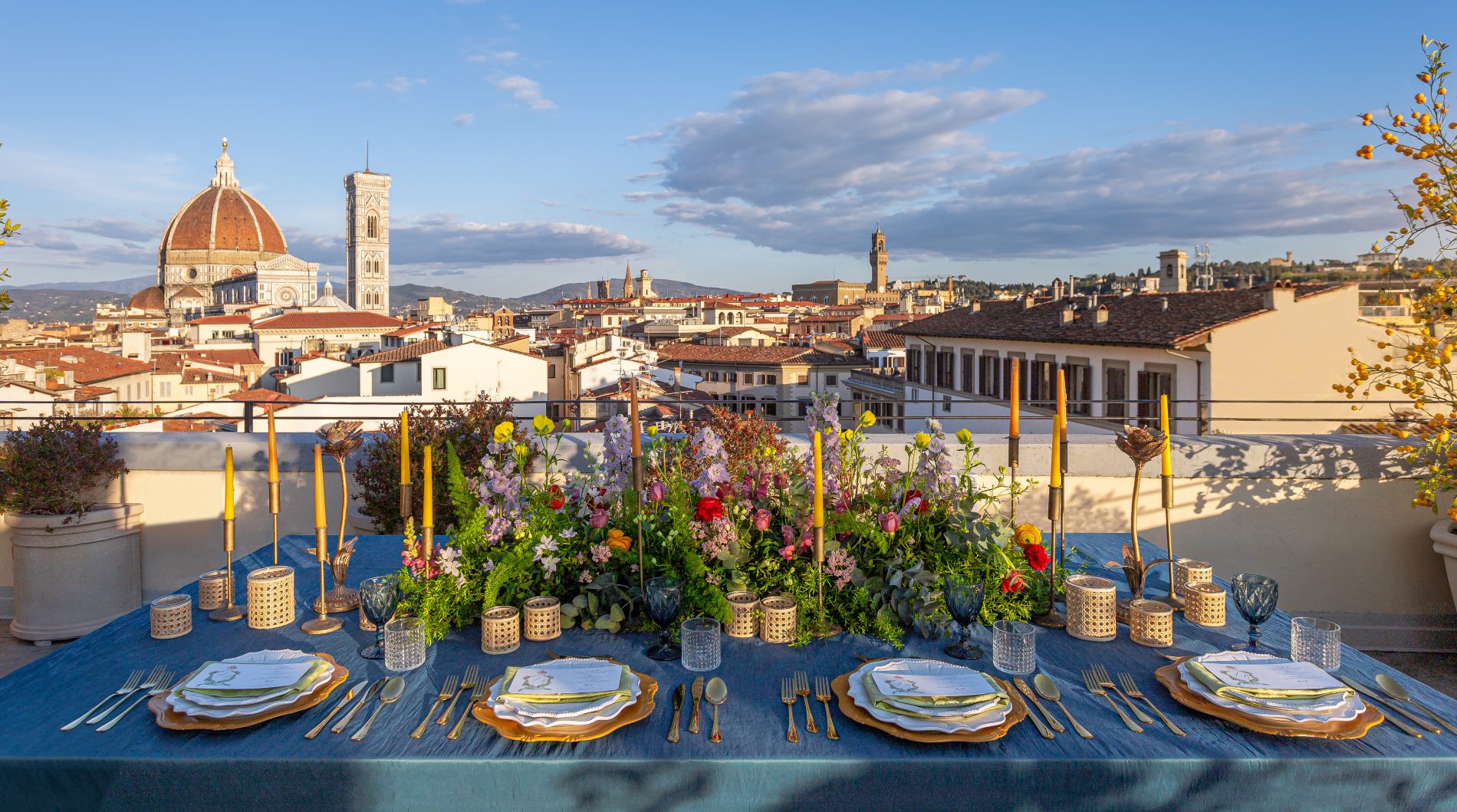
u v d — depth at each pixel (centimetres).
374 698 246
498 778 207
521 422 577
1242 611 288
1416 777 206
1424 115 479
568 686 237
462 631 303
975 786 206
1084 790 206
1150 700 246
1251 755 209
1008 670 264
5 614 614
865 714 231
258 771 208
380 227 18475
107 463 570
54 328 14775
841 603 306
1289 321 2098
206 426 3075
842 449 333
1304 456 543
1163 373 2261
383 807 209
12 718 234
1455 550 504
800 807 207
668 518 317
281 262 16638
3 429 635
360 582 370
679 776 206
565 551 309
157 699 241
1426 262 508
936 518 324
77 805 210
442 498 547
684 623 269
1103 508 556
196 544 597
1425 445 505
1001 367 3191
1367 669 269
